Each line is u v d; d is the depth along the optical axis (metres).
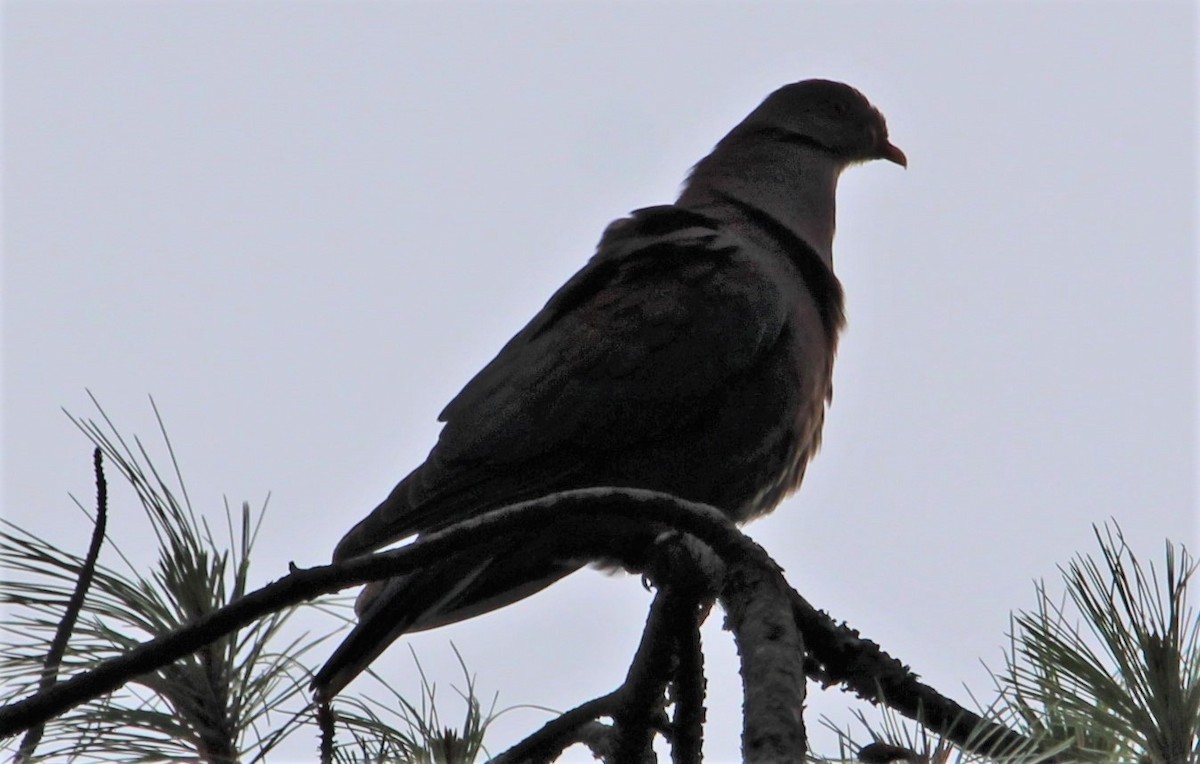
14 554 5.28
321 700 5.34
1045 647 4.91
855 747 4.84
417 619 8.22
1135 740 4.71
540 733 5.98
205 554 5.36
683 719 5.55
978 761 4.23
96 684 4.46
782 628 4.51
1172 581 4.80
